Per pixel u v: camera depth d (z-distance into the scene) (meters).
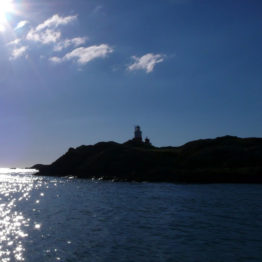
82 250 27.75
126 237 32.28
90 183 127.06
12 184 128.62
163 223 39.53
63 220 42.62
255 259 24.92
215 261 24.47
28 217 45.38
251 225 37.78
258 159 131.75
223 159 135.75
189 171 128.38
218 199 64.19
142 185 110.75
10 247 29.05
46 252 27.34
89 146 192.88
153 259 25.02
